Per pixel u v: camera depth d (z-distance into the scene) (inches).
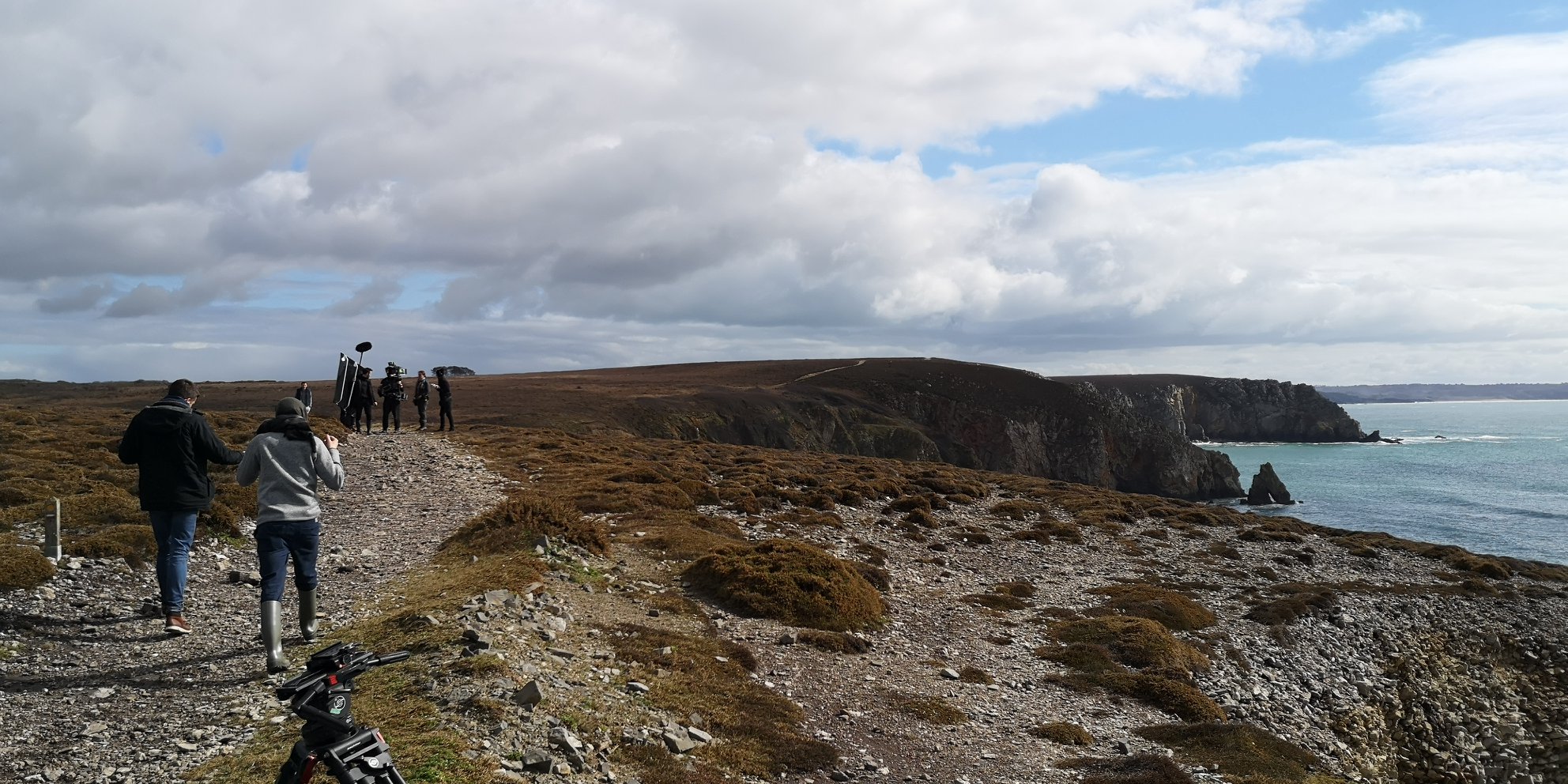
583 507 1072.8
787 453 2252.7
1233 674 816.3
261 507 398.6
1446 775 795.4
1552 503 4315.9
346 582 604.4
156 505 447.2
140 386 3663.9
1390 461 7145.7
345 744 173.9
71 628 451.2
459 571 629.9
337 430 1550.2
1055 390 5989.2
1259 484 4453.7
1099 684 679.7
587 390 4146.2
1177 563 1279.5
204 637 451.2
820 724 465.7
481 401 3314.5
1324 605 1100.5
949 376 6220.5
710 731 409.1
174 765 292.0
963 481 1817.2
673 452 1872.5
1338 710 810.2
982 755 468.1
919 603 867.4
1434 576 1402.6
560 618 530.0
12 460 927.0
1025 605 929.5
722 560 768.3
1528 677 1032.2
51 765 289.1
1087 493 1913.1
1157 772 466.6
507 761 308.5
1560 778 835.4
